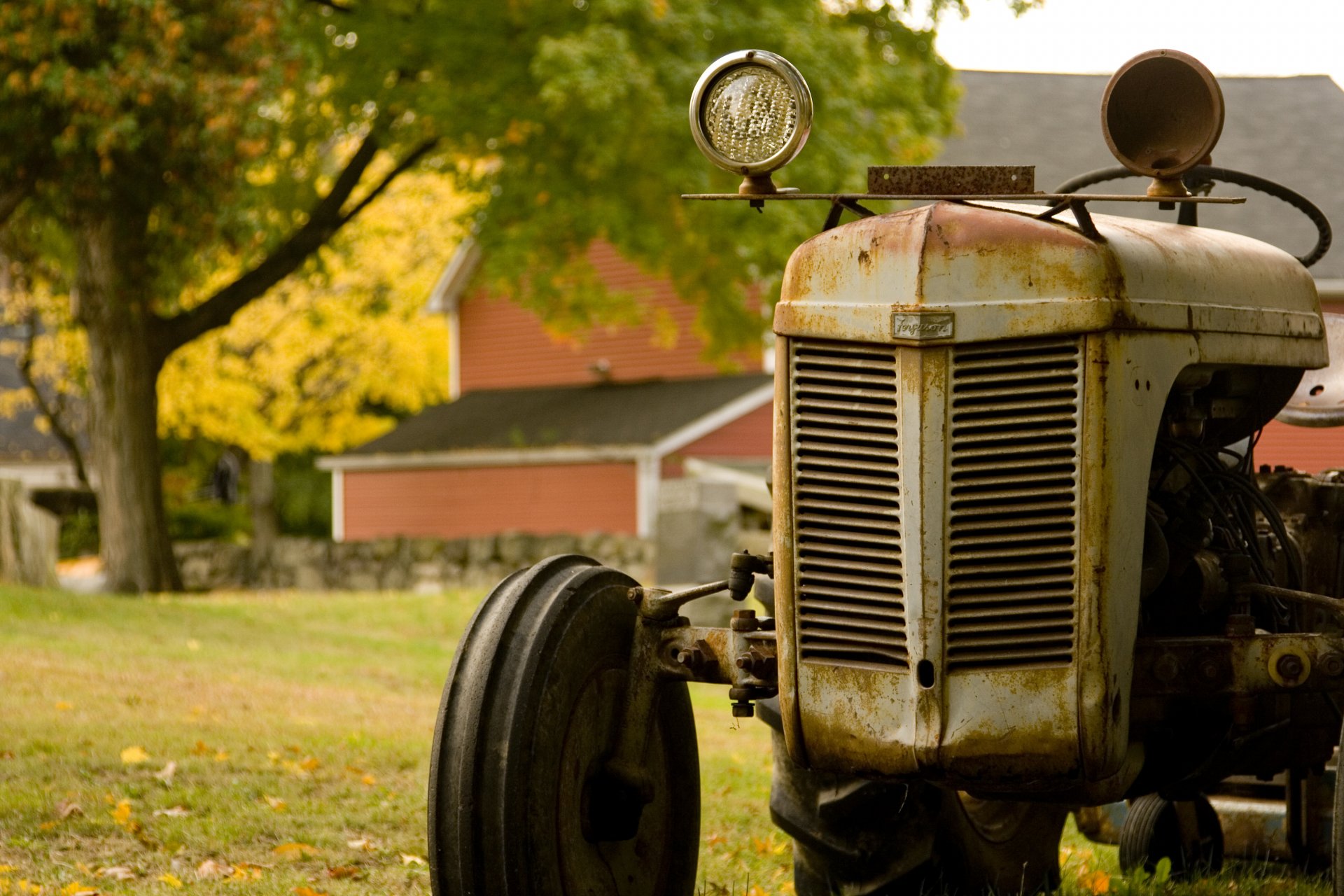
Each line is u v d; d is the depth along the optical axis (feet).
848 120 67.31
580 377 98.43
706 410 84.94
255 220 69.46
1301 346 14.73
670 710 15.12
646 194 69.41
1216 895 18.20
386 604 67.51
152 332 74.95
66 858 18.80
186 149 59.26
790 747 12.96
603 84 62.13
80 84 54.54
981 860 16.90
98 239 70.90
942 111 77.05
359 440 123.34
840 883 16.48
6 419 150.92
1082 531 12.01
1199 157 12.19
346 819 21.39
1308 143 83.87
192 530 136.77
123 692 32.68
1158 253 12.98
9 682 32.40
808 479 12.69
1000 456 12.09
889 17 75.97
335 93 73.00
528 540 80.18
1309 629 16.20
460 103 67.92
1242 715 13.05
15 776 22.90
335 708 33.60
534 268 74.13
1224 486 15.07
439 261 116.47
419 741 28.55
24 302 109.09
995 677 12.16
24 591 53.01
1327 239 17.63
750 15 67.51
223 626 51.96
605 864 13.89
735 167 12.81
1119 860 20.65
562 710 13.17
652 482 84.17
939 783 12.51
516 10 68.54
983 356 12.13
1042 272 12.06
